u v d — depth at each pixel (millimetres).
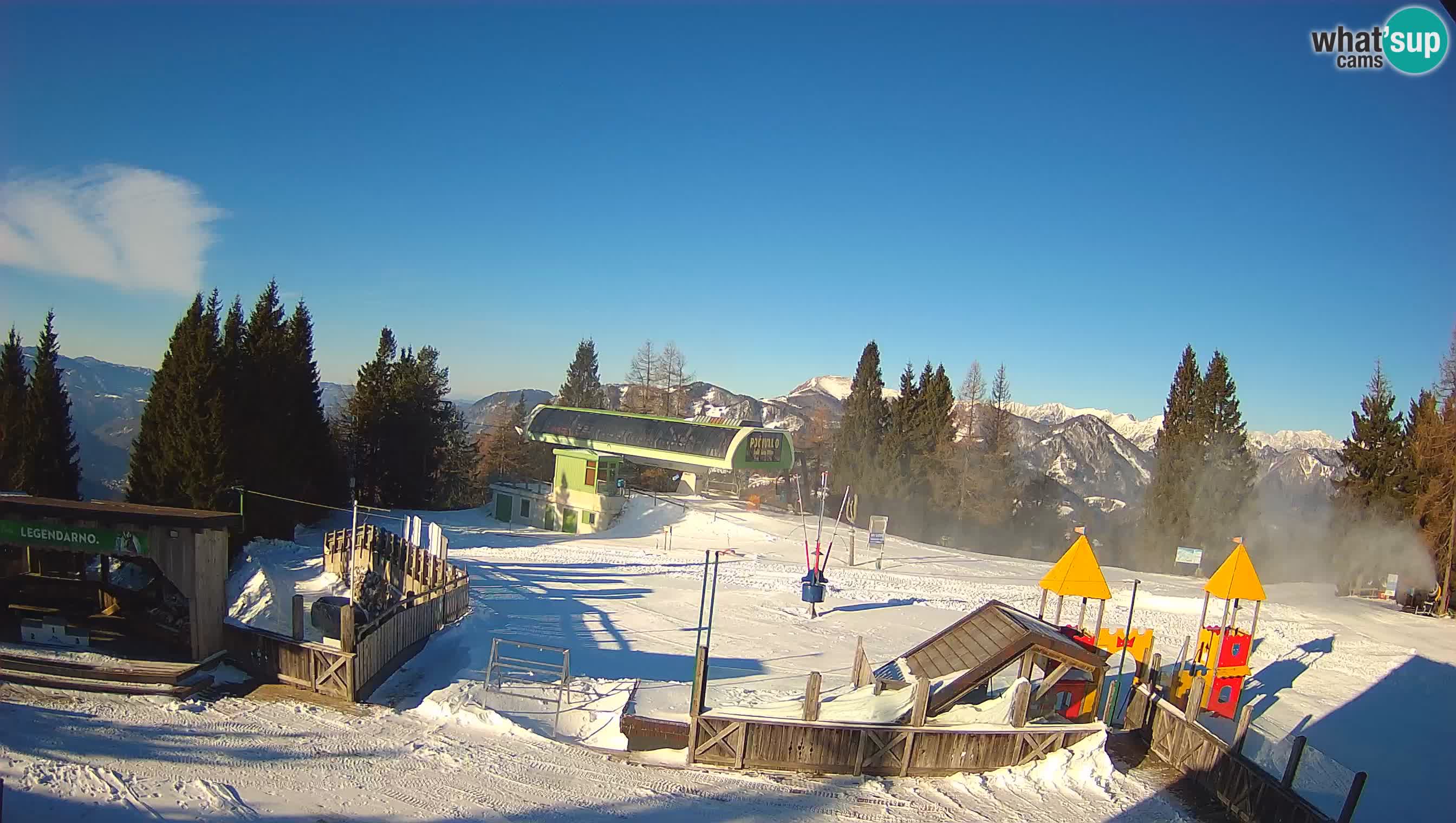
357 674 13461
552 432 44938
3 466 41156
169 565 14047
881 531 33219
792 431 120438
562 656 17219
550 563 29656
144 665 13469
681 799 10648
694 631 20641
